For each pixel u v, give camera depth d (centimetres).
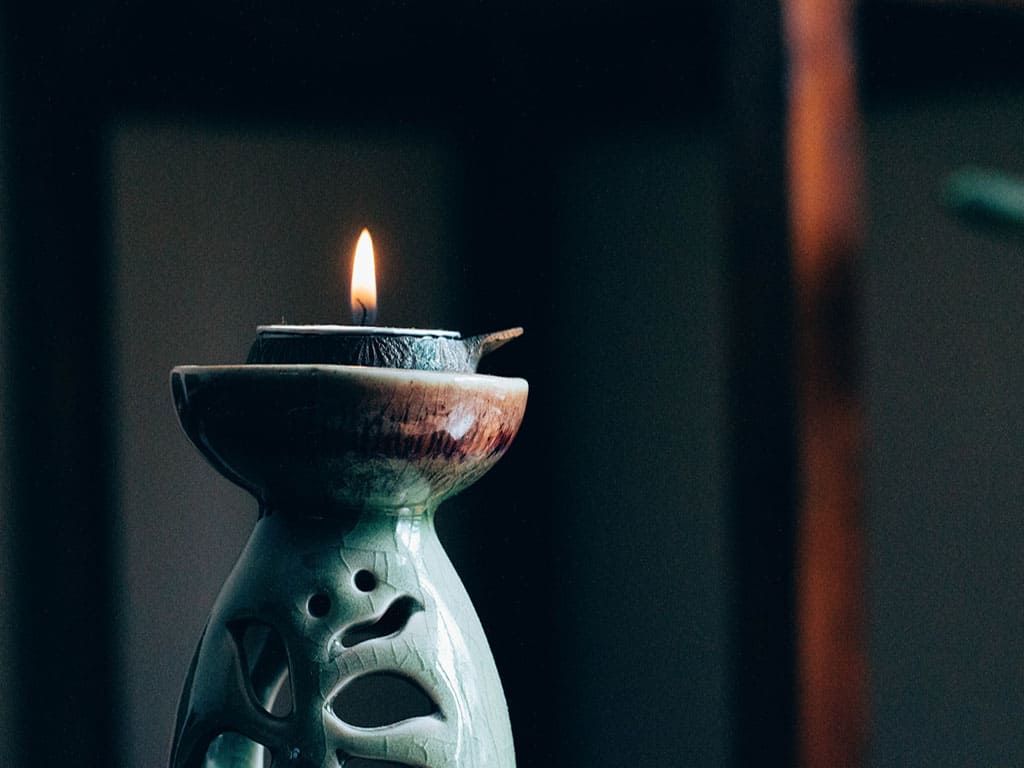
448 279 269
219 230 243
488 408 51
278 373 49
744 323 169
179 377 51
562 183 273
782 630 166
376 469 50
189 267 239
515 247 271
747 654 170
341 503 51
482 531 278
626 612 271
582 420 275
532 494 278
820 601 166
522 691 279
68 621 210
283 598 50
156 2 214
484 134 267
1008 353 223
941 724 234
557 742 279
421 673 50
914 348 236
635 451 268
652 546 267
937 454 234
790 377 165
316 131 252
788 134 164
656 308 263
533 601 278
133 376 233
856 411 168
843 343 167
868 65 225
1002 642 226
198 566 243
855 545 168
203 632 52
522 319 273
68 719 211
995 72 219
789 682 166
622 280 268
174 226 237
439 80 254
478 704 51
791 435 165
